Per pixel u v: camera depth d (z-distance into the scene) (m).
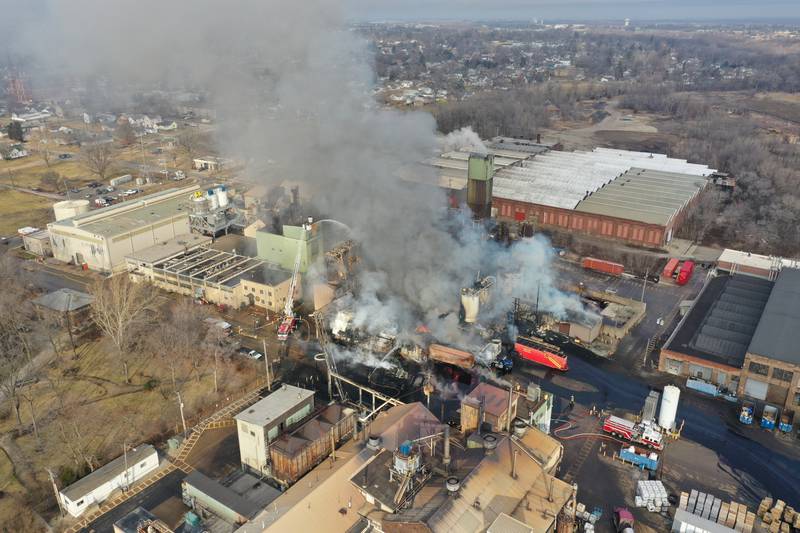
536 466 70.12
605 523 72.38
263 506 70.38
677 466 81.56
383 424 79.25
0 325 110.94
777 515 71.06
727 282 128.88
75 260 150.75
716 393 97.12
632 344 112.81
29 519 72.56
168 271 133.62
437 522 59.88
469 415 76.56
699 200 188.62
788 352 93.50
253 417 79.50
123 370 102.75
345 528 64.88
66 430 87.94
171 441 84.62
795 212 174.88
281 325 114.56
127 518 68.19
